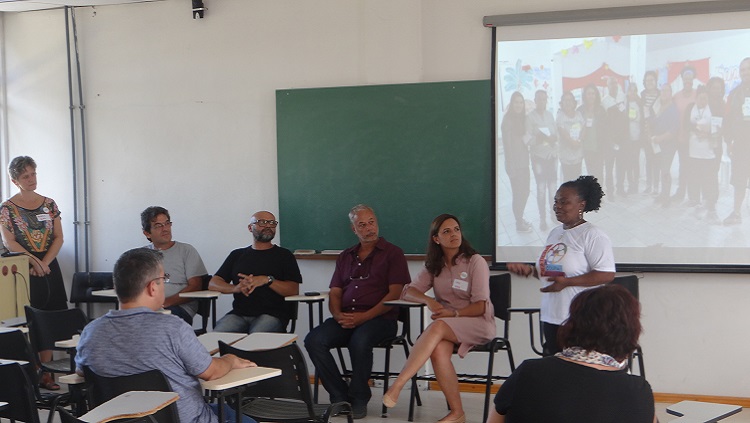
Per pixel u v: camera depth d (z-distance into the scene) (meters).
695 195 5.10
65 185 6.38
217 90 6.05
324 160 5.80
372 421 4.78
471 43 5.49
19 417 3.19
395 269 5.09
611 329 2.06
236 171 6.03
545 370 2.10
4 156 6.45
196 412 2.91
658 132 5.15
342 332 4.98
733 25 5.00
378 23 5.66
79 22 6.29
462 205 5.54
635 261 5.21
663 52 5.12
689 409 2.37
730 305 5.11
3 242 5.82
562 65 5.30
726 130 5.03
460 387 5.56
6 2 6.05
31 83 6.41
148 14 6.16
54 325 4.32
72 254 6.38
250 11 5.95
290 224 5.89
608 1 5.21
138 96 6.21
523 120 5.38
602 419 2.02
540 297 5.40
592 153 5.26
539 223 5.37
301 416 3.50
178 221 6.16
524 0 5.36
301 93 5.82
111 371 2.84
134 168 6.24
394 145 5.65
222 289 5.32
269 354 3.35
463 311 4.59
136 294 2.93
